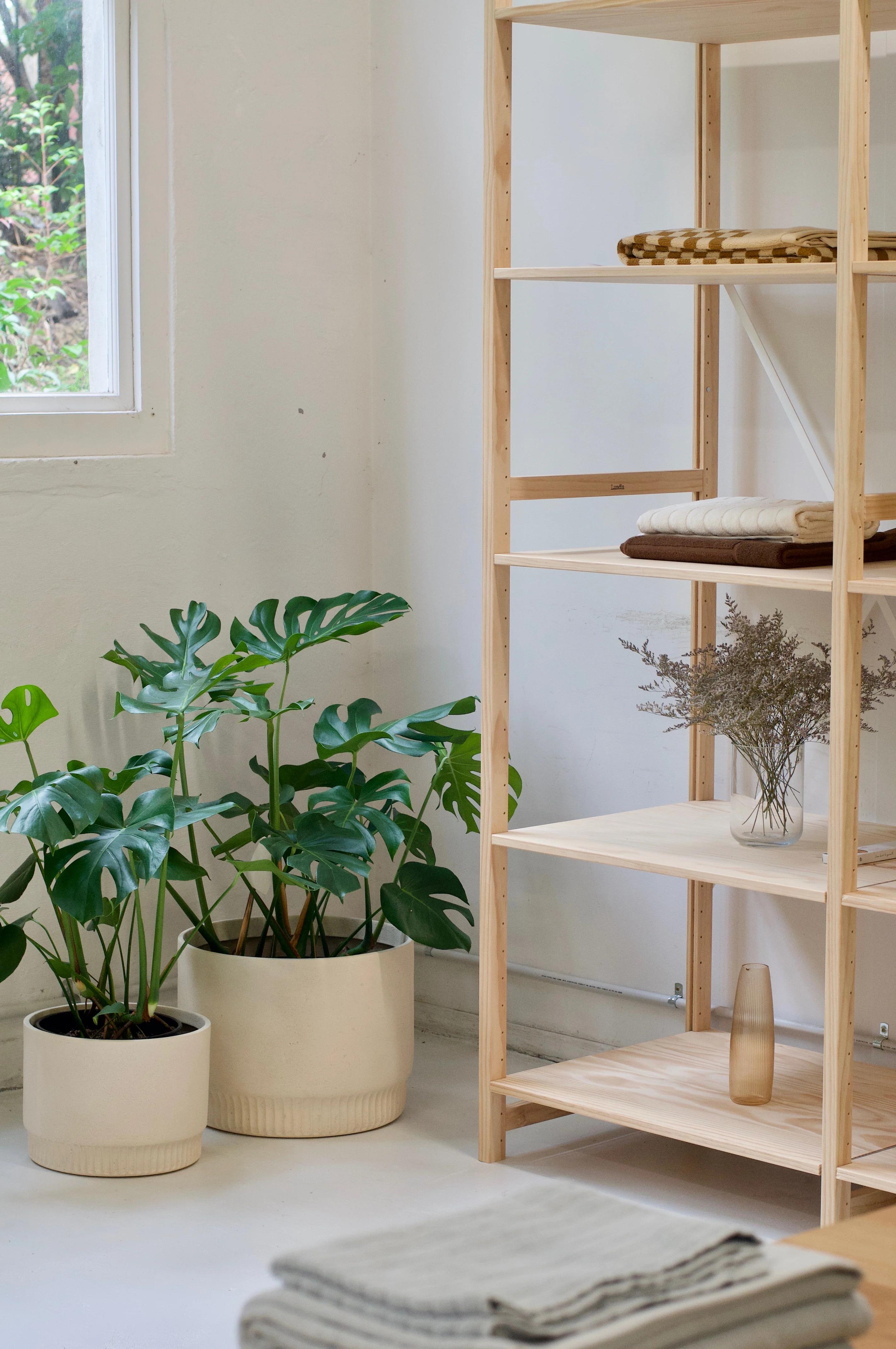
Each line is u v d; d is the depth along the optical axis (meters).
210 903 3.19
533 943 3.21
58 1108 2.49
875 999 2.70
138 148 3.01
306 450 3.31
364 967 2.68
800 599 2.74
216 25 3.10
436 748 2.81
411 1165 2.59
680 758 2.95
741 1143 2.29
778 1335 0.76
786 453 2.76
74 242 3.01
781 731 2.41
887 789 2.65
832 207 2.67
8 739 2.57
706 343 2.76
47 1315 2.02
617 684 3.03
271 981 2.65
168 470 3.08
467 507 3.26
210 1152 2.63
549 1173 2.58
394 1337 0.71
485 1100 2.61
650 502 2.96
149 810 2.50
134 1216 2.35
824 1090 2.19
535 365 3.11
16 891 2.56
